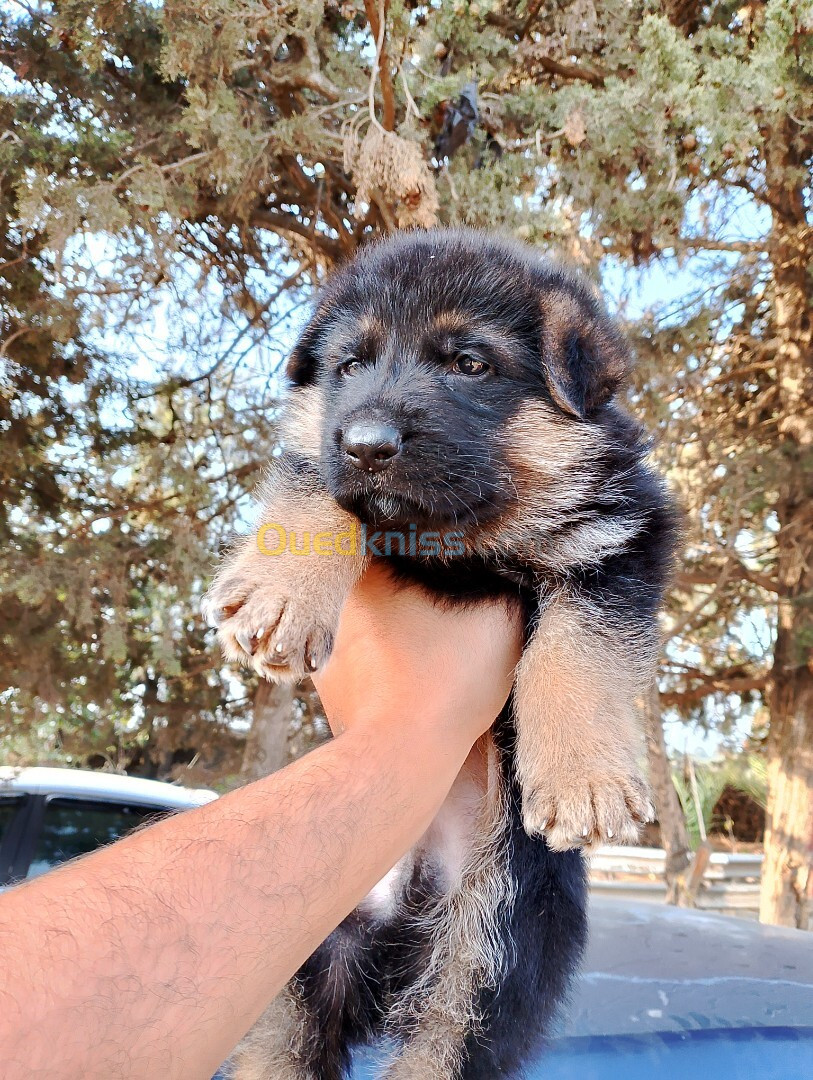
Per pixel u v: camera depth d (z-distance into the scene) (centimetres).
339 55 90
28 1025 13
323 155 87
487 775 34
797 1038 32
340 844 19
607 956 41
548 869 33
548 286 35
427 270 34
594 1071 30
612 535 34
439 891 33
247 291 110
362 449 29
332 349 36
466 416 32
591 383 34
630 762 28
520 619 32
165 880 16
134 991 14
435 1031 31
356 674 26
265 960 16
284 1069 31
